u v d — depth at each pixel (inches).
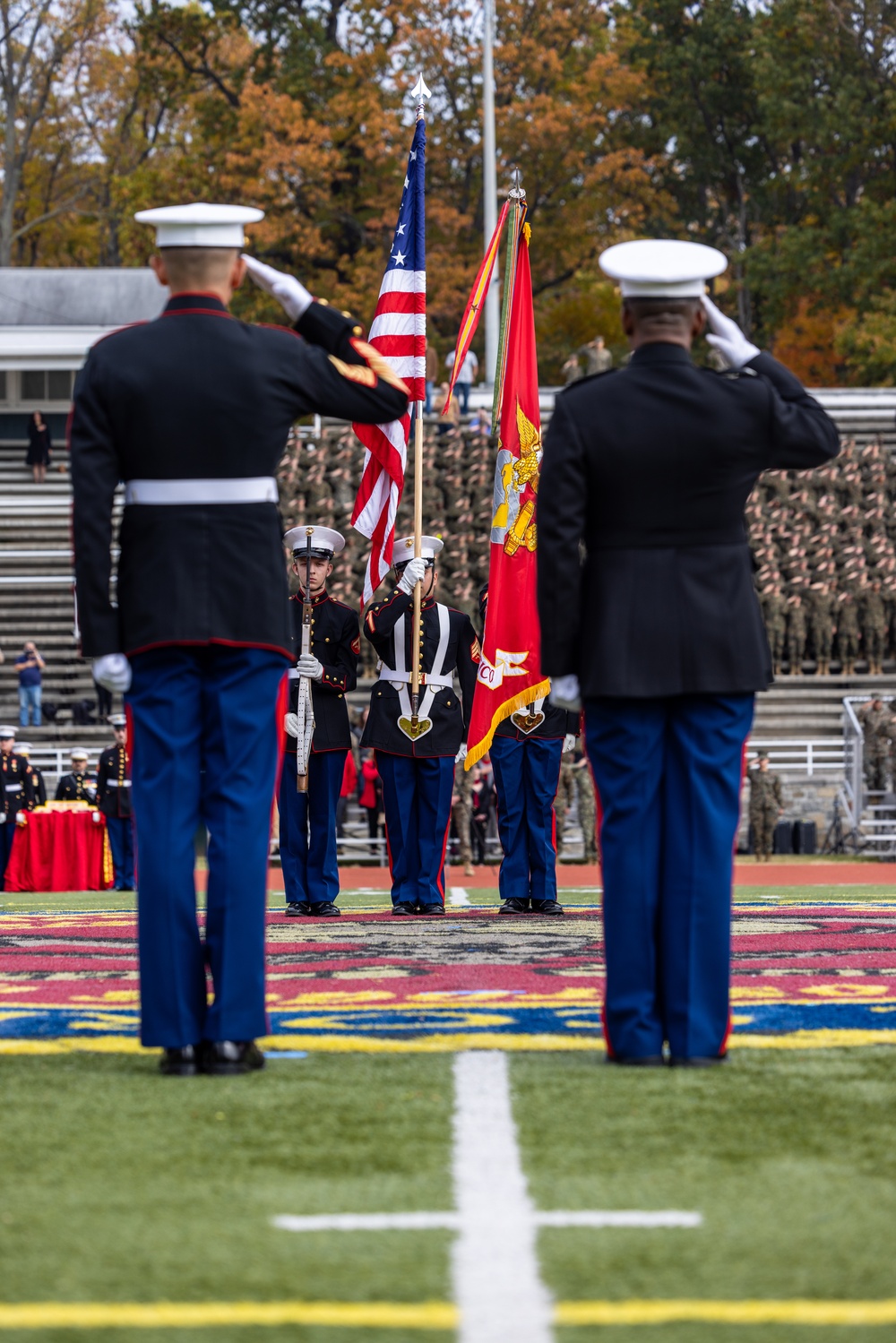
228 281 346.3
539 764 813.9
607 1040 342.6
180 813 335.0
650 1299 195.5
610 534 345.7
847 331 3629.4
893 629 2272.4
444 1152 263.4
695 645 338.6
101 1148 267.6
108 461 336.8
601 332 3973.9
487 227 3127.5
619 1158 258.4
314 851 809.5
